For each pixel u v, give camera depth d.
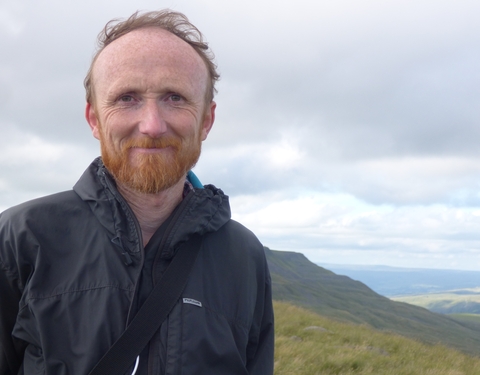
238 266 1.98
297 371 9.22
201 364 1.75
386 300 89.88
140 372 1.67
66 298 1.69
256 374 2.08
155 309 1.71
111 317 1.67
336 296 80.06
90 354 1.63
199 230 1.84
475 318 121.44
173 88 1.75
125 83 1.72
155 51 1.75
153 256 1.79
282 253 119.38
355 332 15.46
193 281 1.82
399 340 14.63
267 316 2.16
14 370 1.86
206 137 2.05
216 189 2.09
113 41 1.83
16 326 1.77
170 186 1.80
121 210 1.77
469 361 13.39
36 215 1.77
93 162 1.96
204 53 1.99
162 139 1.74
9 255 1.74
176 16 1.94
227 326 1.87
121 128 1.73
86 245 1.75
